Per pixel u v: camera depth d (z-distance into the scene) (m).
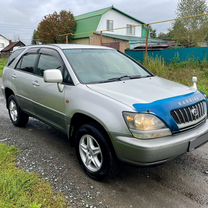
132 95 3.51
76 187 3.58
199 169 4.09
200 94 4.02
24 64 5.52
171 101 3.43
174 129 3.28
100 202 3.27
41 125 6.13
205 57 13.34
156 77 4.75
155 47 21.20
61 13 37.34
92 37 32.56
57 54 4.59
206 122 3.86
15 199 3.15
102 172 3.61
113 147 3.38
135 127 3.16
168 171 4.04
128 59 5.19
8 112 6.85
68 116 4.04
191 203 3.27
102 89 3.74
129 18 37.12
